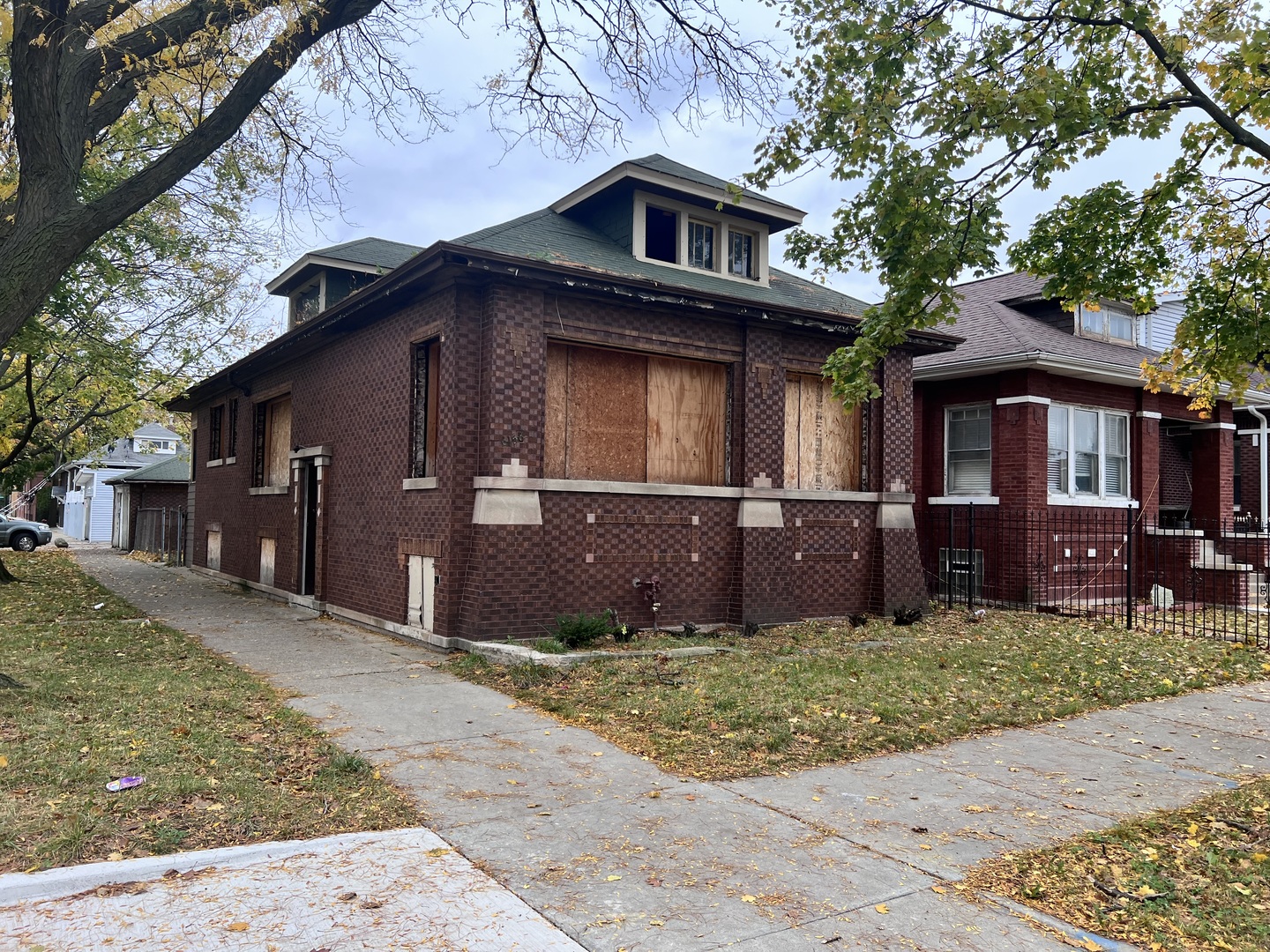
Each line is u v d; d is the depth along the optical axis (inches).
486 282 382.0
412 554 416.2
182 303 772.6
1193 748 264.7
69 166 287.0
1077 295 306.7
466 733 255.1
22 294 277.6
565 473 414.3
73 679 302.7
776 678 328.5
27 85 275.1
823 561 499.8
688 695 298.0
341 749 232.2
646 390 442.0
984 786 221.8
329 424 524.4
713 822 189.3
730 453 462.3
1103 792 219.1
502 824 184.4
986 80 246.8
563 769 224.7
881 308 273.3
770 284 547.2
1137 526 671.8
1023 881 163.5
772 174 289.4
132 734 232.4
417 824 183.2
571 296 404.8
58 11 279.1
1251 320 292.7
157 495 1229.7
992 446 621.9
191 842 166.9
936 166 246.4
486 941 133.7
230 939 131.6
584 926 140.2
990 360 594.9
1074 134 236.2
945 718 286.0
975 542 628.4
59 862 153.9
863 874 164.6
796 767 232.4
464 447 382.9
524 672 328.5
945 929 143.5
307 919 139.0
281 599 586.9
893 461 527.2
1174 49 256.8
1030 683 344.2
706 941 136.5
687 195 492.4
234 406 735.7
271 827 176.7
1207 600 646.5
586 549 408.2
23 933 131.1
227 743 229.5
